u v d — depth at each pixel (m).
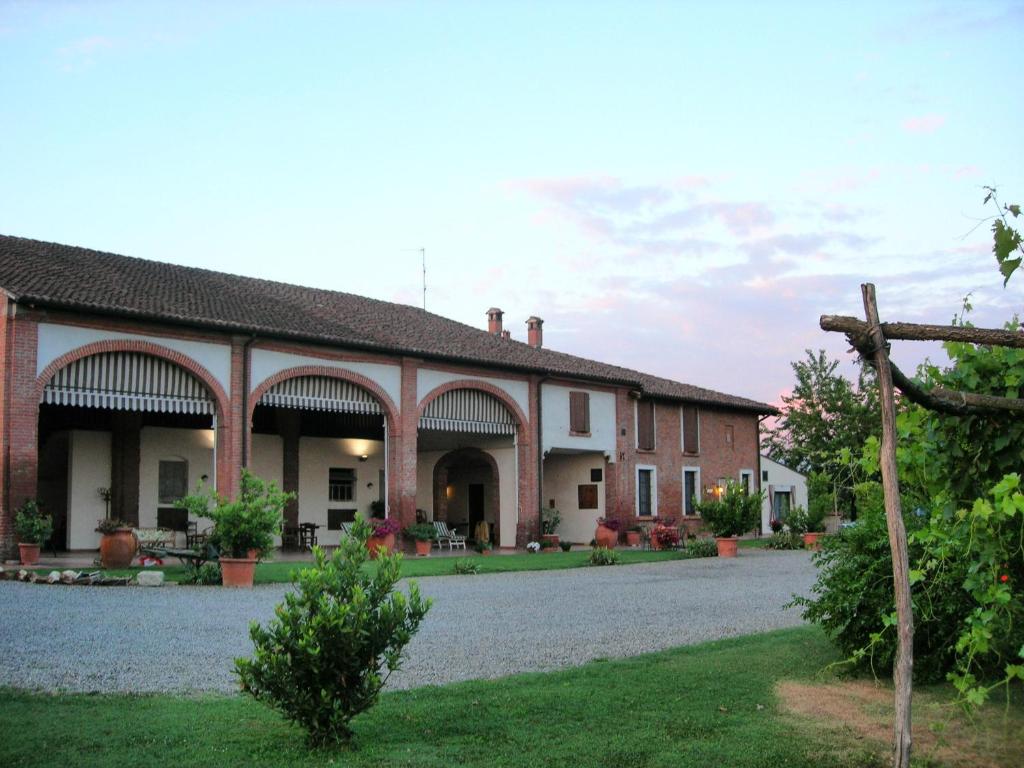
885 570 7.95
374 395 24.03
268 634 5.76
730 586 16.72
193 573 15.94
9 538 17.67
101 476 23.77
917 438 5.32
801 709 6.92
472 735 6.06
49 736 5.83
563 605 13.68
